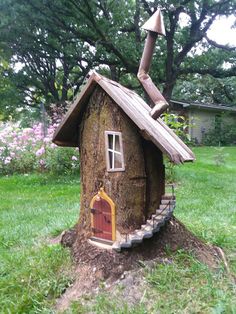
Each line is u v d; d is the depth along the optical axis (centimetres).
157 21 283
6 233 454
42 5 1376
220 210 556
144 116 297
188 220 472
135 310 245
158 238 308
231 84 2873
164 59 1833
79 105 309
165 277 274
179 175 873
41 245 377
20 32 1499
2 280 305
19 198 702
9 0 1294
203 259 307
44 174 924
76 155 894
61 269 306
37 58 2027
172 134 331
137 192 297
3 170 977
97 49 1569
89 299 266
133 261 286
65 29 1535
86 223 317
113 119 296
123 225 294
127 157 294
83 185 322
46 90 2378
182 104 2134
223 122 2302
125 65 1653
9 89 2108
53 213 559
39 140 972
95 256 295
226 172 1020
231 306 240
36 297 275
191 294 258
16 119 2342
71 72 2108
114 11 1647
